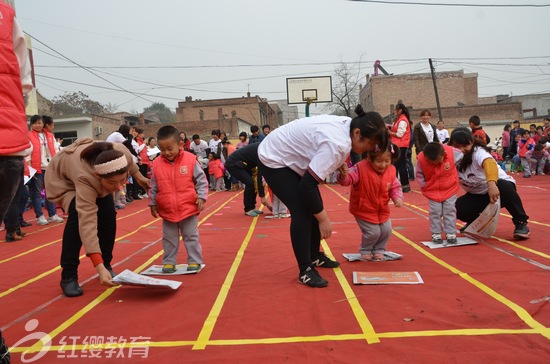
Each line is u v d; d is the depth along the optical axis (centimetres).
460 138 492
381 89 4250
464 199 525
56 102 4334
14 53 245
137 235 654
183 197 422
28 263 504
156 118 6275
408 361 232
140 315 317
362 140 339
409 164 1356
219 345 263
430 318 283
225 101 4538
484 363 227
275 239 570
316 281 358
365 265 421
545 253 434
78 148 374
